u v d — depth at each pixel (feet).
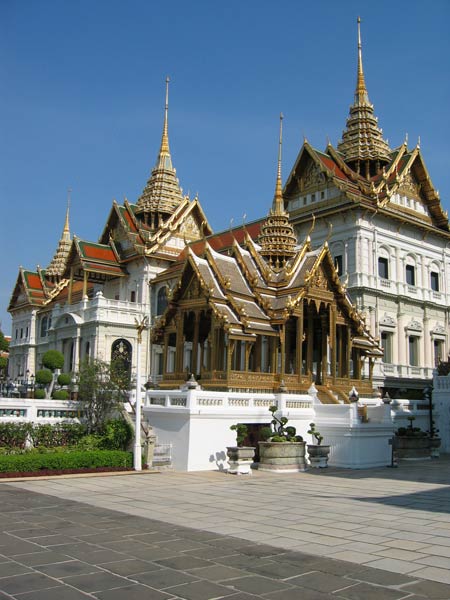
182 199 268.82
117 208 256.93
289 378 89.81
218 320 84.12
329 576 28.66
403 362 186.39
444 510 46.65
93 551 32.86
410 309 192.44
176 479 66.03
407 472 75.31
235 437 78.28
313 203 198.29
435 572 29.45
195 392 75.00
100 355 190.49
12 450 75.77
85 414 87.71
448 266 211.00
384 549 33.96
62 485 60.44
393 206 194.29
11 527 39.06
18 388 145.69
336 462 80.94
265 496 53.72
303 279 93.50
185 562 30.86
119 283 252.62
